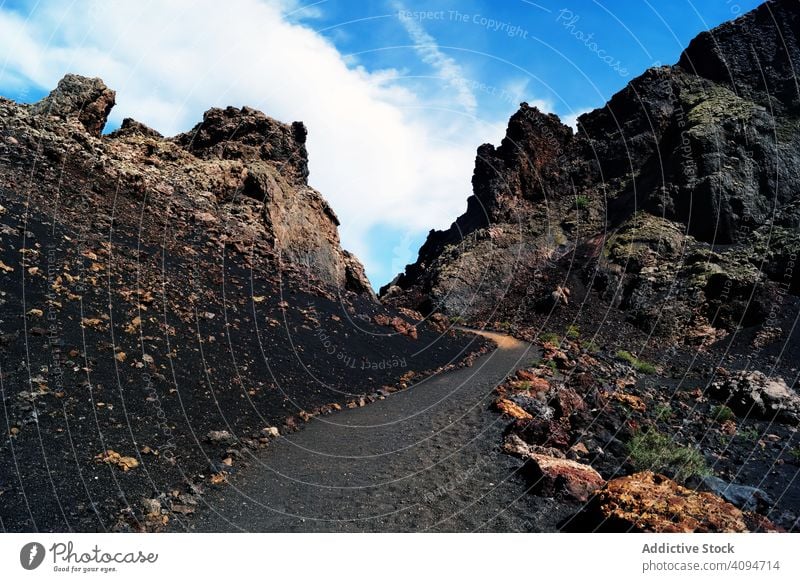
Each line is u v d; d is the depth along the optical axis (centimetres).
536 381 1552
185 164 2798
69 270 1295
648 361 2384
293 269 2391
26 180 1666
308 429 1142
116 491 716
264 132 3438
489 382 1659
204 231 2162
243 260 2130
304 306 1988
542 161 5744
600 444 1096
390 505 795
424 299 4575
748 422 1388
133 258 1575
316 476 897
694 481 878
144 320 1259
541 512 768
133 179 2209
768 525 720
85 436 805
